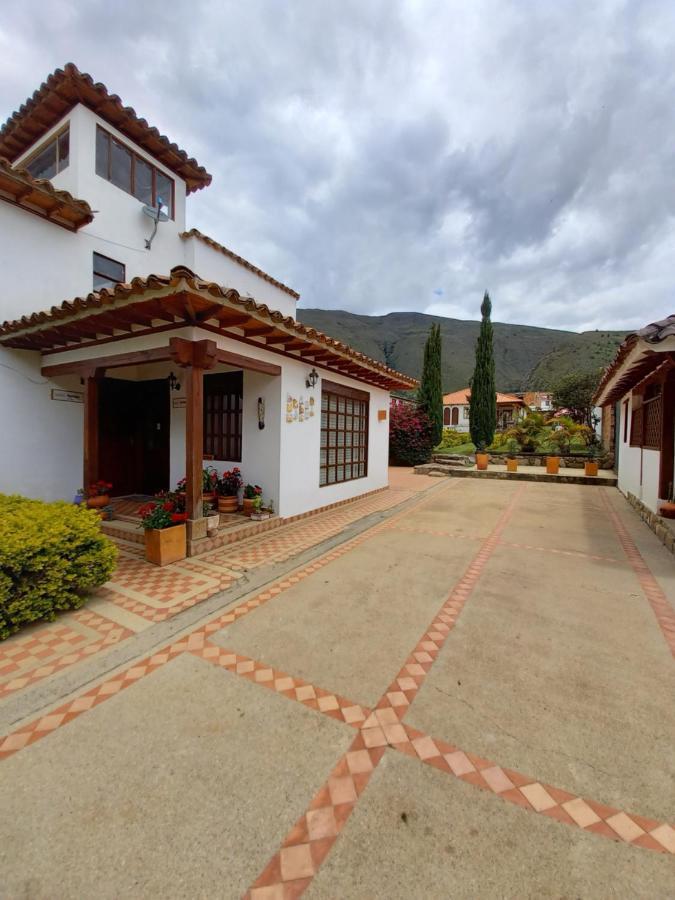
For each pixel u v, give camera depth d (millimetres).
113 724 2078
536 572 4352
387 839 1485
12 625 2945
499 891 1312
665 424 6332
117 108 6844
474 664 2633
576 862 1404
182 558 4648
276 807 1615
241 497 6332
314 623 3180
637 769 1807
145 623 3164
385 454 10289
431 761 1849
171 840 1481
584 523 6703
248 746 1934
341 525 6398
